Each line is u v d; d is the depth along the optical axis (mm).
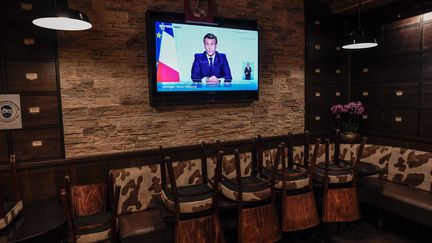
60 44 2529
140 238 2355
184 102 3025
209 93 3115
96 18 2643
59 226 1979
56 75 2529
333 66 3969
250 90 3336
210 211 2314
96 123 2707
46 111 2514
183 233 2211
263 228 2479
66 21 2051
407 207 2793
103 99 2721
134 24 2791
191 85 3008
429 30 3094
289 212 2641
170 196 2309
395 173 3314
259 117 3500
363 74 3857
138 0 2793
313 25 3766
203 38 3031
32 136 2479
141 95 2875
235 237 2975
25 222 2006
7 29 2346
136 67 2832
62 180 2586
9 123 2398
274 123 3600
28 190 2469
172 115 3029
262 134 3533
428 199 2764
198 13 2984
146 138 2926
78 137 2645
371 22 3699
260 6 3395
